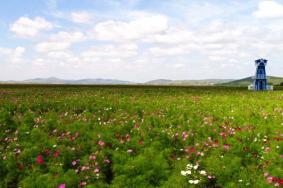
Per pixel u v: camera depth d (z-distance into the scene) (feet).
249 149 42.04
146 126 56.24
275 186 30.53
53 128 56.70
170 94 138.62
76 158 40.55
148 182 33.71
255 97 118.93
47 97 111.55
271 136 46.98
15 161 38.81
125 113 69.97
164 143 46.96
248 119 61.41
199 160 37.96
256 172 34.65
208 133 50.98
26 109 79.87
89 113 69.92
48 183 33.04
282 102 92.32
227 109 77.05
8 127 57.98
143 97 115.85
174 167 37.81
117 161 39.01
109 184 35.14
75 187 33.40
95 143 45.65
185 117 67.21
